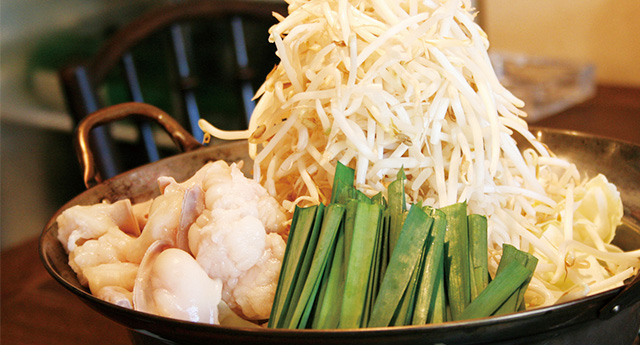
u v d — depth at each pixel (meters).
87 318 0.58
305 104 0.46
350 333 0.33
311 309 0.39
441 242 0.39
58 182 1.41
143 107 0.57
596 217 0.50
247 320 0.42
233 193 0.42
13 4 1.21
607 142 0.52
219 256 0.40
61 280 0.39
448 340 0.34
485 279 0.39
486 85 0.46
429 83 0.46
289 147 0.47
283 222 0.44
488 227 0.45
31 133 1.32
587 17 1.36
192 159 0.56
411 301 0.38
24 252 0.70
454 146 0.46
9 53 1.24
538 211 0.49
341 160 0.45
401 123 0.44
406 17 0.46
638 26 1.29
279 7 0.92
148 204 0.49
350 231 0.39
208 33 1.26
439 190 0.44
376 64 0.44
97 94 0.86
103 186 0.51
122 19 1.37
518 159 0.48
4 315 0.58
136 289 0.40
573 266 0.45
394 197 0.41
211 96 1.32
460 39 0.47
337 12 0.45
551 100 1.00
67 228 0.46
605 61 1.37
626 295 0.36
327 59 0.46
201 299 0.39
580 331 0.38
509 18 1.49
